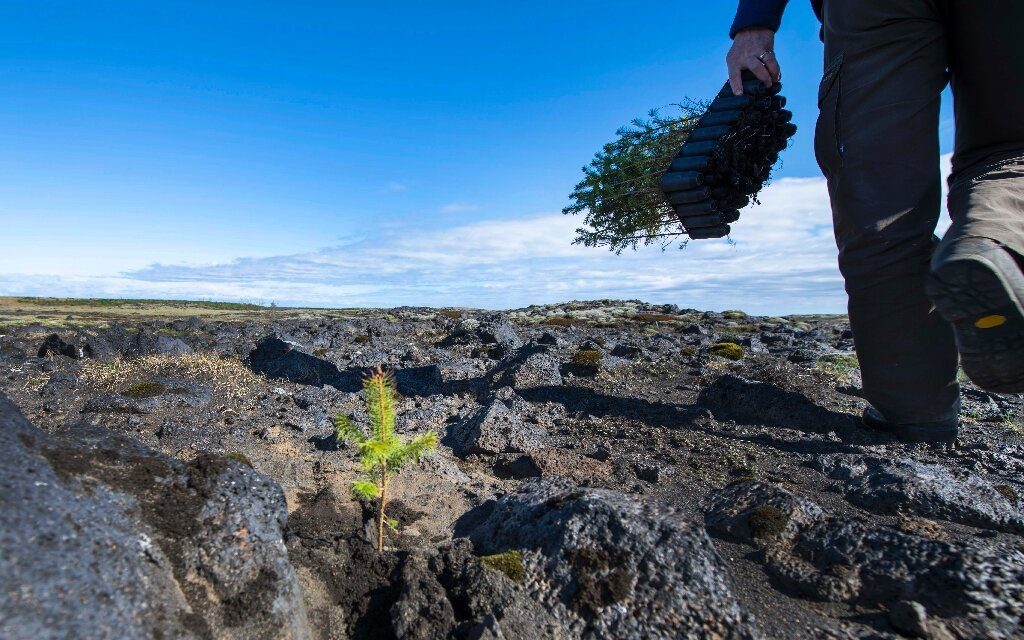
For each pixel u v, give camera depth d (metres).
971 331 0.54
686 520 0.60
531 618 0.50
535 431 1.14
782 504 0.71
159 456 0.48
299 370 1.75
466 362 1.95
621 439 1.18
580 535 0.58
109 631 0.31
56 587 0.30
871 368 1.08
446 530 0.73
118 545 0.37
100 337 2.04
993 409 1.45
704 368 1.94
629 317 4.47
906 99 0.92
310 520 0.71
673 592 0.52
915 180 0.94
